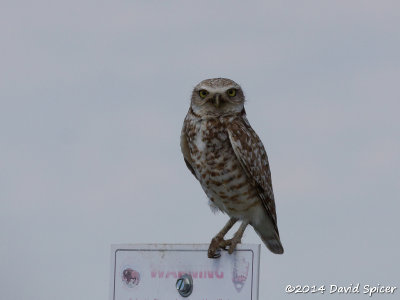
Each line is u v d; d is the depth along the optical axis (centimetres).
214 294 663
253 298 638
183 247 694
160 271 706
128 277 726
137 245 725
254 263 644
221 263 665
